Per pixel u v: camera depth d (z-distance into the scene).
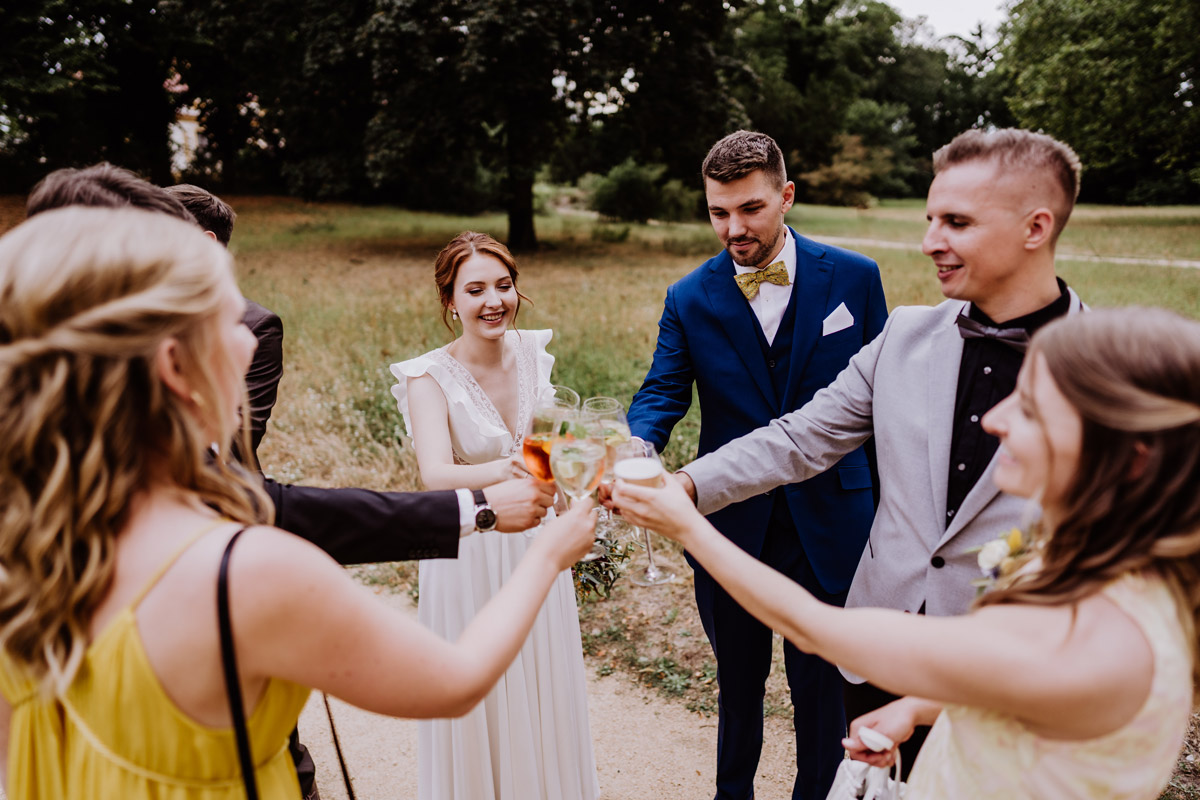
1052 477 0.97
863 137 48.69
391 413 5.88
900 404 1.78
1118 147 22.88
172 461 0.97
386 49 14.91
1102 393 0.89
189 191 2.27
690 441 5.23
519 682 2.22
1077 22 22.80
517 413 2.43
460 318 2.35
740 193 2.32
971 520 1.63
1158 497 0.90
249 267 14.65
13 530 0.90
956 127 57.91
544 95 16.92
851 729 1.52
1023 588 1.00
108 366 0.91
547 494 1.76
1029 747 1.00
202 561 0.94
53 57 18.06
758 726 2.54
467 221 26.94
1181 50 20.58
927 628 1.00
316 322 8.70
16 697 1.04
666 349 2.66
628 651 3.55
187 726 0.96
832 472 2.44
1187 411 0.87
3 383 0.91
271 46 17.09
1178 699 0.93
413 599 4.02
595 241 22.67
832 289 2.47
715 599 2.43
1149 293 10.60
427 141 16.44
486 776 2.24
